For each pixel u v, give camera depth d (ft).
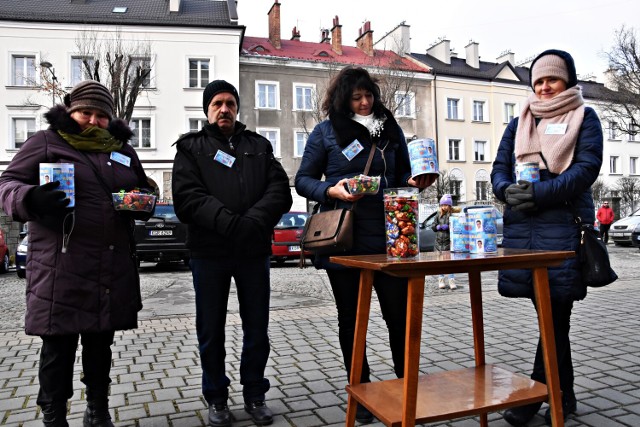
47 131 9.19
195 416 10.38
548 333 7.96
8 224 68.80
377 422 9.88
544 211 9.49
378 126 10.36
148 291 28.91
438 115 111.04
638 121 89.35
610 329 17.29
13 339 17.34
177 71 85.81
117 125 10.00
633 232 54.29
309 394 11.55
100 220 9.04
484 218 7.98
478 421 9.95
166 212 39.55
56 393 8.87
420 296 7.02
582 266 9.25
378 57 116.06
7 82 81.56
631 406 10.39
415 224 7.92
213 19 90.33
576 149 9.52
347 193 9.20
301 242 10.10
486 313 20.65
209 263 10.03
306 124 96.12
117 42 71.87
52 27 82.64
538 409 9.86
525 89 118.83
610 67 81.41
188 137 10.31
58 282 8.63
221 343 10.15
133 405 11.05
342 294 10.27
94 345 9.42
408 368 7.00
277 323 19.42
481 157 115.34
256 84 94.12
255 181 10.34
